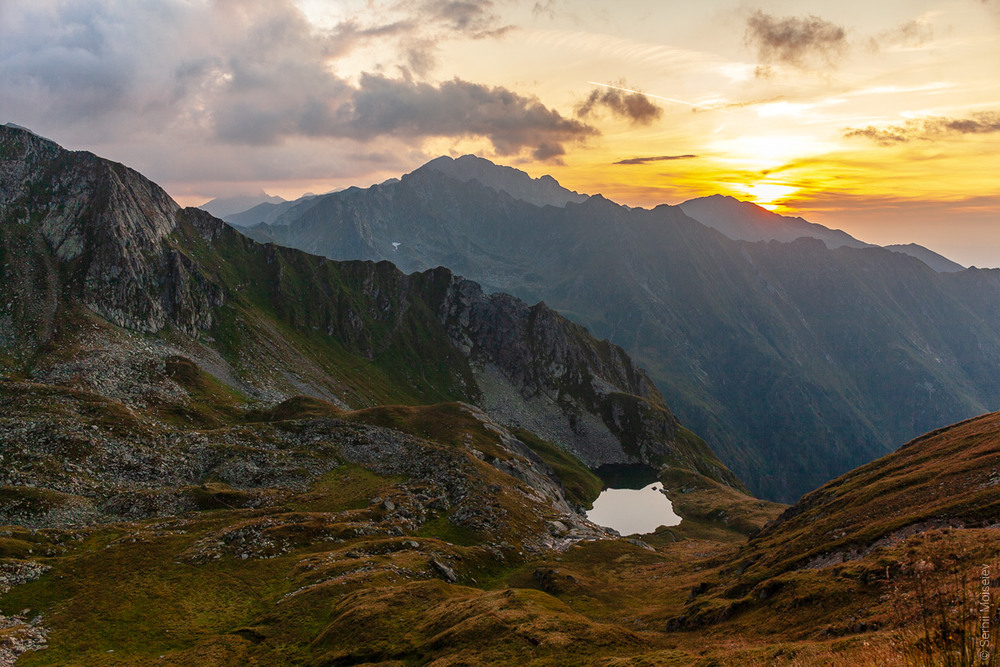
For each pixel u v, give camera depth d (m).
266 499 125.12
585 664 46.66
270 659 63.47
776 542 91.00
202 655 64.06
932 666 15.41
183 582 83.19
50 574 81.94
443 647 55.84
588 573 111.12
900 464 97.31
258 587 84.06
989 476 68.81
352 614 69.25
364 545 99.56
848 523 77.25
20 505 103.31
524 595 67.06
